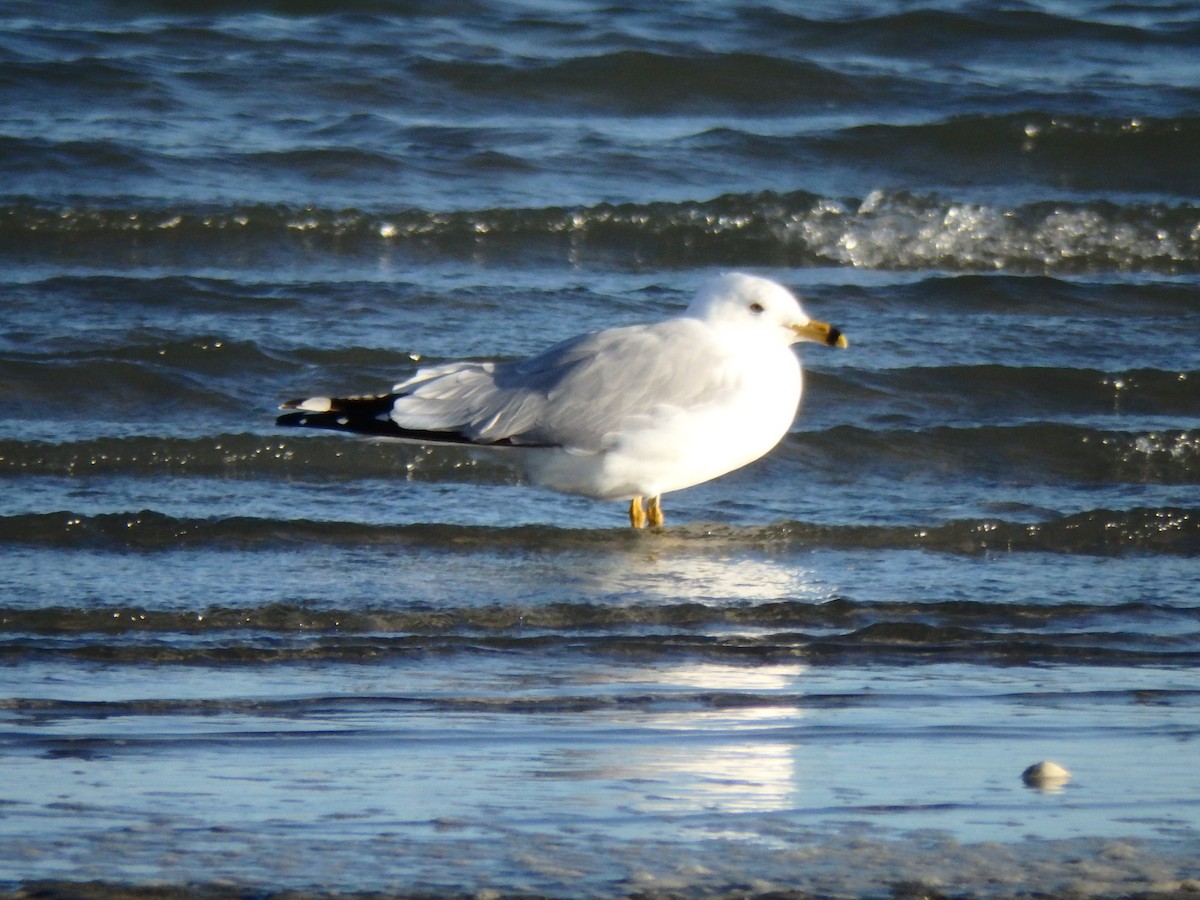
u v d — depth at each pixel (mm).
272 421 14203
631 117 24688
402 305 17031
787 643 9430
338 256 19141
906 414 14875
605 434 11625
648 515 12172
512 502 12703
